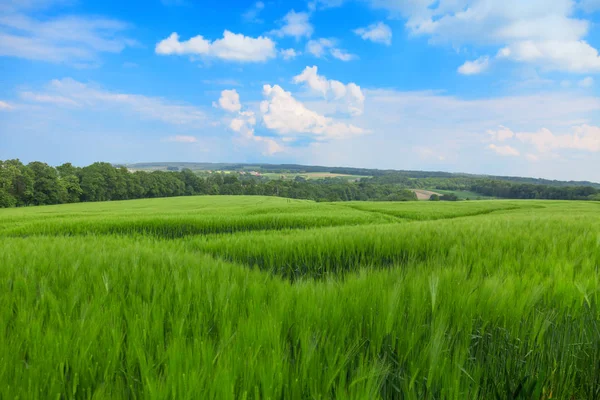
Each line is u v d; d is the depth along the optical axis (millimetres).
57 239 7316
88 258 3691
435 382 1283
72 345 1387
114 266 3172
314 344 1312
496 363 1572
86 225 14211
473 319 1738
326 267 4988
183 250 5793
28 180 69438
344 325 1612
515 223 7883
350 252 5438
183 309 1843
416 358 1416
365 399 1024
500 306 1810
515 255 3816
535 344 1624
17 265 3336
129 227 14484
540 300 2129
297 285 2258
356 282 2260
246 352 1294
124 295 2273
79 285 2389
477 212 30141
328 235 6664
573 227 6500
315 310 1722
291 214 18734
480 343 1690
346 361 1260
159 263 3574
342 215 20141
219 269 3035
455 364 1274
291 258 5270
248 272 2982
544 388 1432
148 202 60781
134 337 1447
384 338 1618
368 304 1838
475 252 3904
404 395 1258
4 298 2102
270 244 5910
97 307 1848
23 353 1386
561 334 1770
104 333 1508
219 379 1056
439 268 2793
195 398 1026
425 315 1826
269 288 2311
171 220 15141
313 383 1164
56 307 1880
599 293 2043
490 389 1438
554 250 3691
